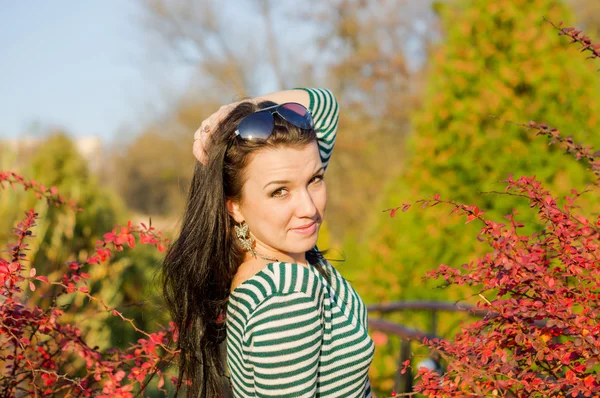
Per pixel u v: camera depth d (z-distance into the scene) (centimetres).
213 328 172
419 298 452
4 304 171
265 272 153
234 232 168
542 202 152
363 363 162
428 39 1961
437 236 442
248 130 156
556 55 427
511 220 156
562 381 131
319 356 155
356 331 162
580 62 425
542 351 136
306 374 146
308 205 157
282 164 155
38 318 180
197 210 167
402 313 466
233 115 163
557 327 137
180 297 171
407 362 166
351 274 561
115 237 192
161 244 194
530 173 411
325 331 156
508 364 138
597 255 145
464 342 152
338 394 160
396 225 470
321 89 212
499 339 147
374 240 489
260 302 148
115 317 503
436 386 145
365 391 176
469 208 153
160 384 192
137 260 552
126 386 180
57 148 603
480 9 448
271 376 145
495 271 153
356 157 1809
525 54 428
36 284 430
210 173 162
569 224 148
